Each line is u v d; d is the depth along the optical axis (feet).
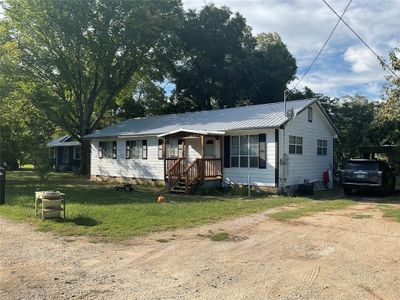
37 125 92.12
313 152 72.49
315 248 25.21
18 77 91.45
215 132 63.26
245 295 16.97
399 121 65.00
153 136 78.33
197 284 18.34
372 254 23.68
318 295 16.97
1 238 27.63
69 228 30.68
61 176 106.22
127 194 58.95
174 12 109.09
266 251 24.45
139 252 24.08
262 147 62.23
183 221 34.27
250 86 126.41
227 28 124.36
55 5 92.38
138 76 118.93
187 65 130.11
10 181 84.84
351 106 102.47
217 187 65.77
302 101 72.18
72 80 103.71
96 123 110.83
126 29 97.81
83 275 19.62
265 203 47.62
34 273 19.89
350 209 43.19
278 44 131.95
